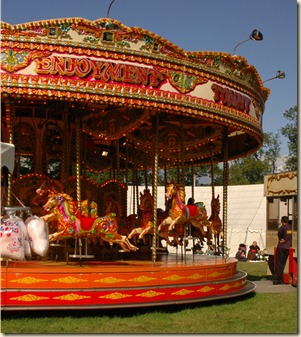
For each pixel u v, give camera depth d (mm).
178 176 17531
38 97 11094
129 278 11008
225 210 15391
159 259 14961
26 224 10914
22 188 13898
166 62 12031
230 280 13234
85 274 10602
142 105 11695
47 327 9469
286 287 16109
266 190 19844
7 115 12891
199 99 12617
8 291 10062
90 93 11227
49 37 11070
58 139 15422
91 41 11289
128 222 15055
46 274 10352
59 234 11555
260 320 10719
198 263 13141
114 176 20328
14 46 10945
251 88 14750
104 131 14188
